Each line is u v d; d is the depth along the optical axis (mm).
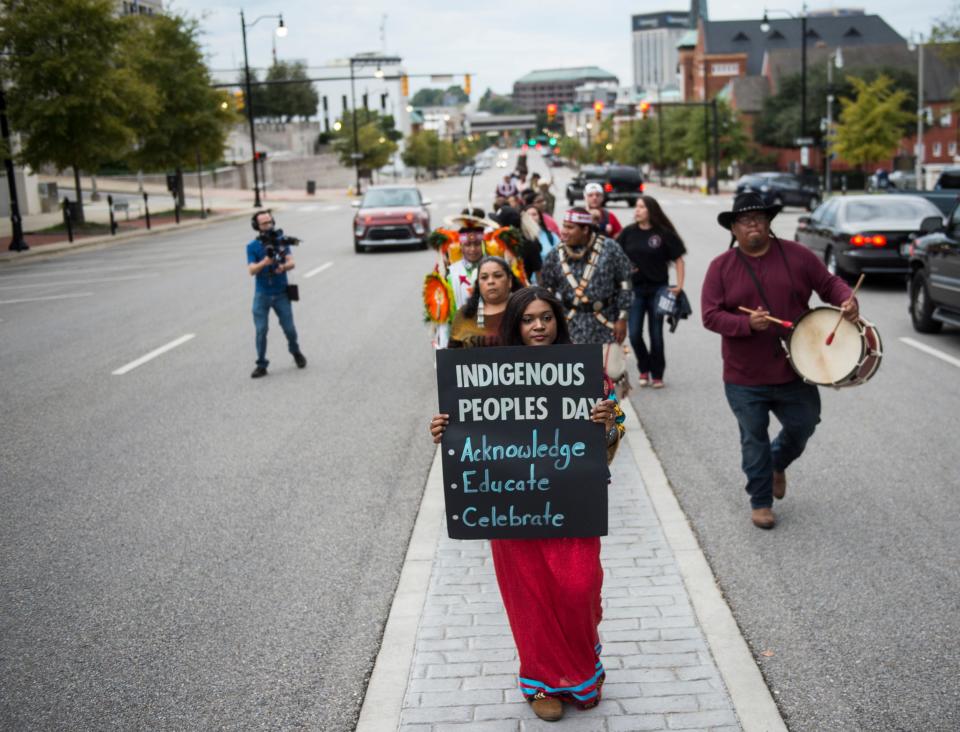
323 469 7793
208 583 5645
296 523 6594
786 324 5828
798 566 5625
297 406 9906
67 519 6797
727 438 8289
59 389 11008
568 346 3967
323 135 118375
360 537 6301
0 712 4312
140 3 64188
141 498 7203
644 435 8305
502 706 4113
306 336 14039
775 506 6664
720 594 5145
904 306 15312
